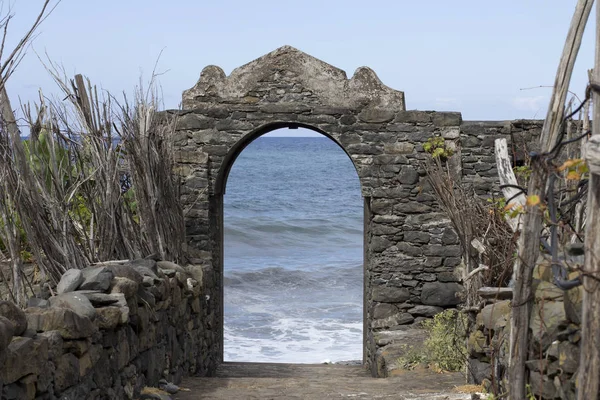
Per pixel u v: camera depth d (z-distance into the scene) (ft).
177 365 25.29
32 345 12.61
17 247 18.07
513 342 13.47
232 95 35.91
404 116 35.35
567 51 12.26
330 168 209.97
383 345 32.55
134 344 19.29
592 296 10.39
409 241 35.47
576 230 15.25
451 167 34.99
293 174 192.95
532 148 34.86
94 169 22.08
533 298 13.28
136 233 24.56
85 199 22.04
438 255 35.35
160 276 22.53
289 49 35.81
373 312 35.68
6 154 18.01
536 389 13.15
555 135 12.41
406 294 35.50
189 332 27.94
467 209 21.85
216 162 35.88
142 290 20.01
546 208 12.59
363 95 35.58
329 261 79.36
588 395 10.43
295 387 24.95
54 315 14.33
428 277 35.40
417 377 26.21
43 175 19.70
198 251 34.86
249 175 189.16
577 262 12.69
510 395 13.57
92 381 15.94
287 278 69.00
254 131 35.81
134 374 19.39
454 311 33.30
